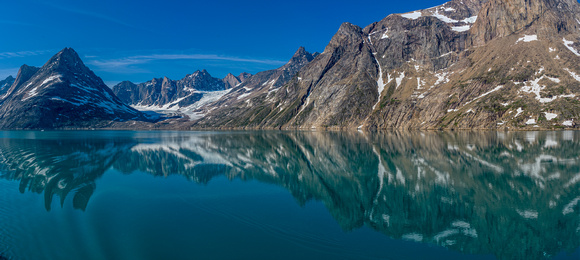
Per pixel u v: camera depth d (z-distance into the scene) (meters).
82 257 20.25
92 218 28.55
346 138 137.00
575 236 26.30
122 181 47.97
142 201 35.03
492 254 22.84
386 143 105.75
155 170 59.47
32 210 31.14
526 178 48.03
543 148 80.25
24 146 109.81
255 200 35.75
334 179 49.81
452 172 53.66
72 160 73.69
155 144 120.88
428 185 44.97
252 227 26.20
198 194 38.72
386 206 34.56
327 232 25.50
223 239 23.45
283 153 85.88
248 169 60.19
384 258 21.06
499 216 31.30
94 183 46.38
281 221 27.89
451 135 135.25
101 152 92.12
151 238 23.55
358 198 37.94
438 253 22.45
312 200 36.19
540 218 30.81
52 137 171.12
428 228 27.53
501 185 44.25
